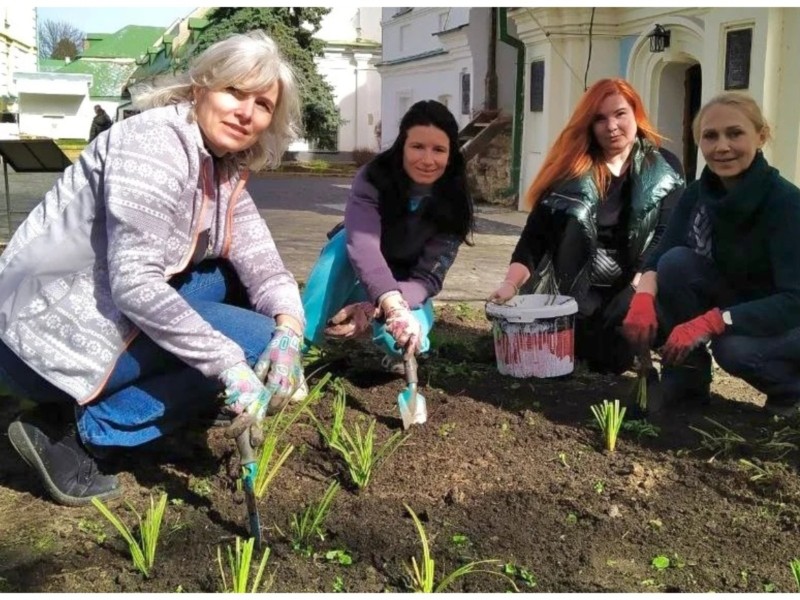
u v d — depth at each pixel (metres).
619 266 4.23
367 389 3.80
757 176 3.27
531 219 4.30
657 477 2.94
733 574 2.35
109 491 2.76
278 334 2.77
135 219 2.44
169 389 2.74
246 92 2.57
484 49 15.52
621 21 11.03
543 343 3.95
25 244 2.57
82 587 2.26
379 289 3.41
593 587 2.27
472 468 3.00
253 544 2.38
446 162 3.57
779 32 7.77
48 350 2.57
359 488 2.82
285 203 14.23
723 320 3.31
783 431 3.33
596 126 4.09
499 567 2.36
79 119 38.41
